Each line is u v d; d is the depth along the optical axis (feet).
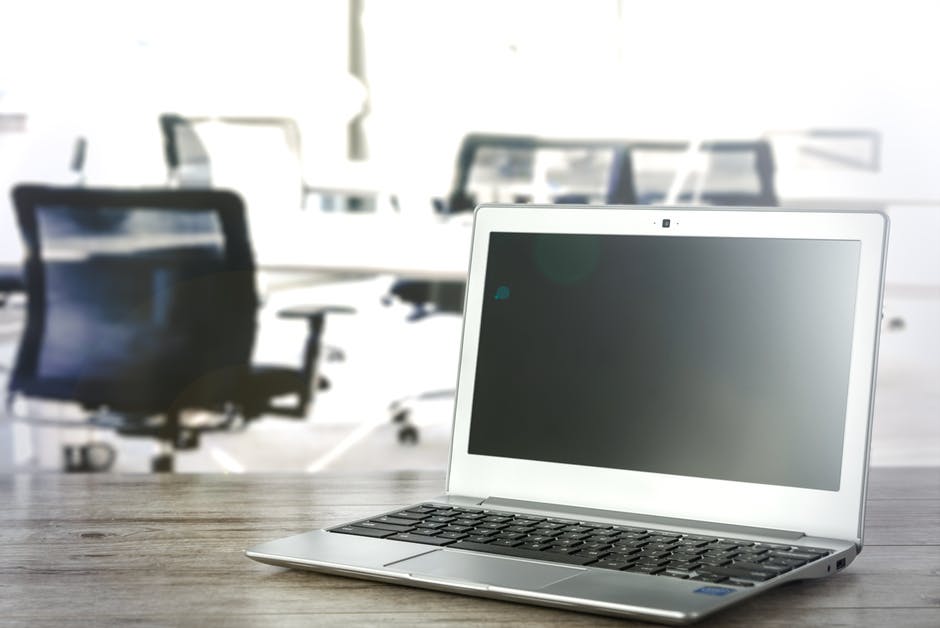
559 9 17.33
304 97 16.90
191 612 1.88
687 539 2.24
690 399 2.48
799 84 17.44
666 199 15.84
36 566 2.21
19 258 15.99
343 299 14.29
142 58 16.57
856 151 17.40
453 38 17.28
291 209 16.70
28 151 16.42
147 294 9.78
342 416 14.61
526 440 2.67
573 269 2.67
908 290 17.06
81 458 13.87
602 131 17.40
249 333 10.02
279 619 1.84
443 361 14.71
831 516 2.27
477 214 2.82
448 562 2.07
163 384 9.92
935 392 16.03
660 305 2.54
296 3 16.87
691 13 17.33
